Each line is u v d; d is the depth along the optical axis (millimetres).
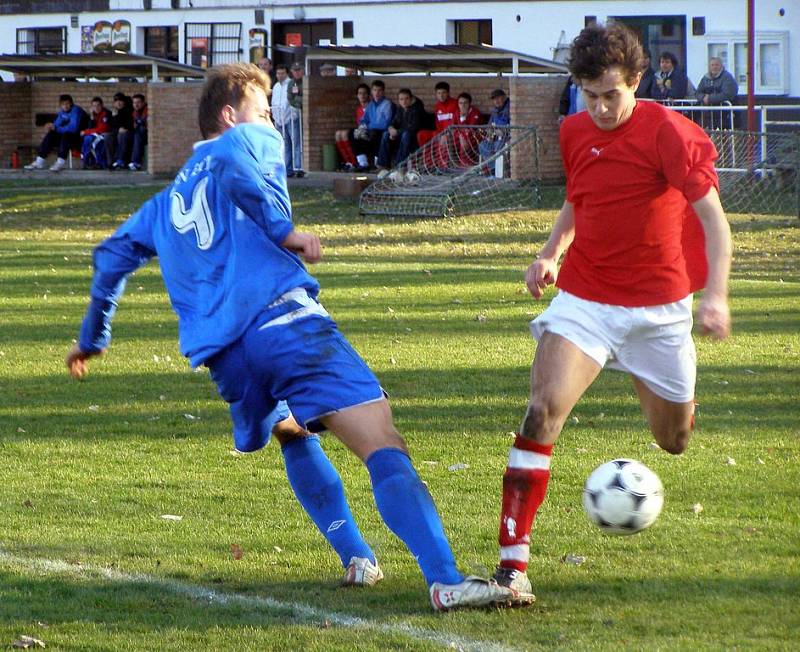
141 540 14680
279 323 11914
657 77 68125
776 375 24375
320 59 76562
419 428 20391
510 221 57719
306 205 64375
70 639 11445
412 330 29938
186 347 12242
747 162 61875
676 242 12695
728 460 18078
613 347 12703
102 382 24328
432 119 72750
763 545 14164
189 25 96062
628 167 12336
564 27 81250
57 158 87188
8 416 21547
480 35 85688
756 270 42375
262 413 12461
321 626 11703
